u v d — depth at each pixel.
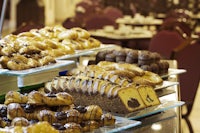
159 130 1.80
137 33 6.01
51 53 2.26
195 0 10.10
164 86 2.26
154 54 2.62
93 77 2.02
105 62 2.44
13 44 2.11
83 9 8.39
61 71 2.17
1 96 1.93
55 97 1.62
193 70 3.59
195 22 8.47
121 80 1.97
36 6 10.77
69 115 1.56
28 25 3.92
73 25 5.05
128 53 2.62
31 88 2.06
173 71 2.65
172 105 1.98
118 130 1.61
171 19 7.14
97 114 1.61
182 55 3.62
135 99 1.88
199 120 4.60
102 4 10.33
